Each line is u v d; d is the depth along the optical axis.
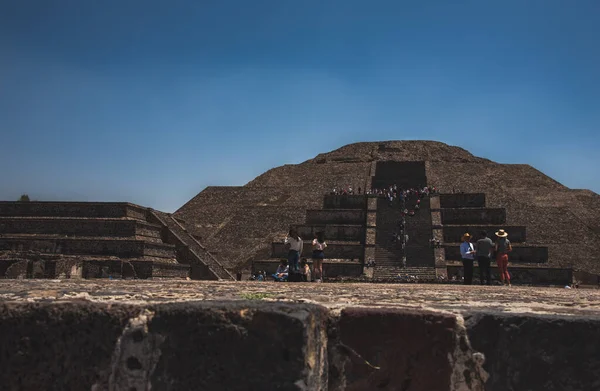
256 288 13.91
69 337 5.09
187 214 94.44
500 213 68.31
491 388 5.24
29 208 48.69
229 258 73.25
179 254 49.88
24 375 5.09
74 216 48.38
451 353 5.28
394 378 5.31
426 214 71.81
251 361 4.71
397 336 5.34
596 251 71.06
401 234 66.69
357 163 113.19
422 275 57.47
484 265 28.77
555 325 5.22
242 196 100.50
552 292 14.94
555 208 84.31
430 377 5.27
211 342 4.82
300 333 4.61
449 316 5.34
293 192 99.12
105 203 48.44
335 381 5.41
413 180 101.19
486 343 5.31
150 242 45.41
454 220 69.94
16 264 33.62
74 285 12.10
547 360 5.19
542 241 74.75
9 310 5.15
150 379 4.93
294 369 4.59
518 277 55.72
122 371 4.99
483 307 7.06
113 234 46.19
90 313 5.08
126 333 5.01
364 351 5.38
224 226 85.88
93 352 5.05
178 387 4.85
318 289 13.77
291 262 26.56
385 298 9.10
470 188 95.38
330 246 63.91
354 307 5.84
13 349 5.10
